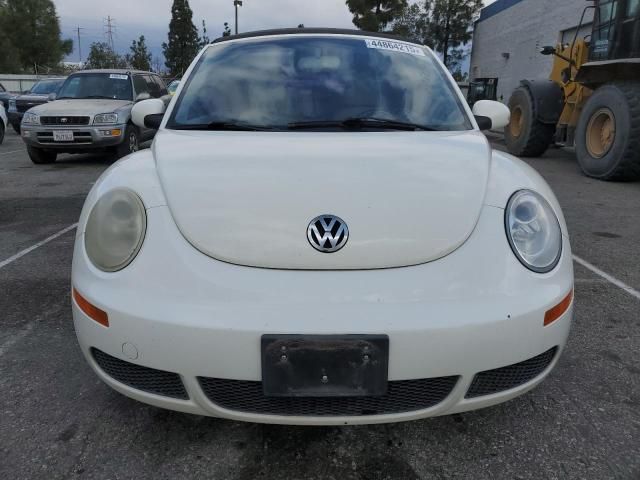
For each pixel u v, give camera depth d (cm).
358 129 248
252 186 186
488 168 206
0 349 267
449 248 174
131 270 173
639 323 302
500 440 201
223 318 161
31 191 680
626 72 725
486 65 2923
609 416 215
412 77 279
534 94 974
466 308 165
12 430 205
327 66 279
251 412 171
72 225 512
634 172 729
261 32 306
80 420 211
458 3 4000
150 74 1097
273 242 171
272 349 159
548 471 185
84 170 866
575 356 264
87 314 178
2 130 1309
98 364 187
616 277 377
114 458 191
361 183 186
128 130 918
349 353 159
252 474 184
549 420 213
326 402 168
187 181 191
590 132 786
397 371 162
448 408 172
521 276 174
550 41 2123
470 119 264
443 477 183
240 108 259
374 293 164
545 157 1057
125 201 187
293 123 250
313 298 162
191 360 164
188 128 251
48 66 6047
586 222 533
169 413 216
